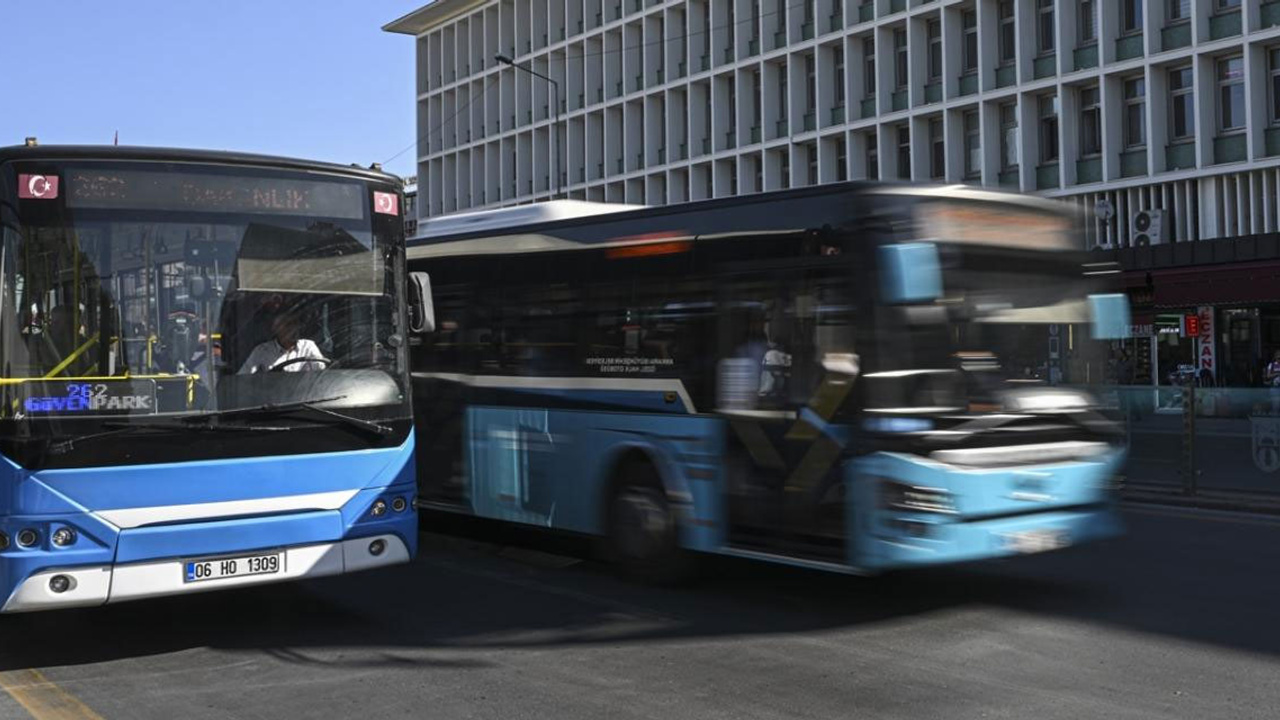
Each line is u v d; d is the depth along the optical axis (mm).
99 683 6723
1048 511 8156
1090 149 36438
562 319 10031
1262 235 31297
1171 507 13750
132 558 6762
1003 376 8000
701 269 8883
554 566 10344
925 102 40844
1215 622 7824
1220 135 33250
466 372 11016
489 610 8531
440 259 11406
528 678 6676
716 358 8727
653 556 9219
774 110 46625
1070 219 8594
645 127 52719
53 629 8047
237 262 7195
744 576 9719
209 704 6270
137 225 6922
